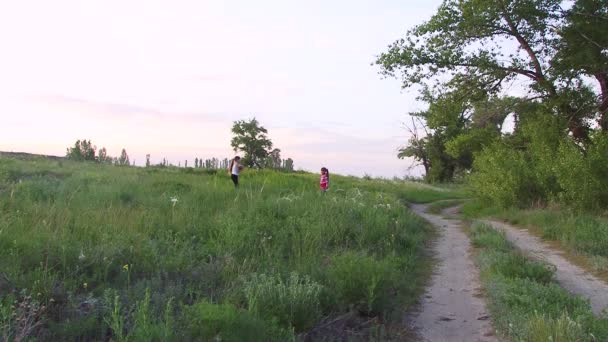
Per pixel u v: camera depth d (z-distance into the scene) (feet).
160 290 20.86
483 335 20.81
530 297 22.56
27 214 31.53
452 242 47.03
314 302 20.76
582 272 32.53
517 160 72.23
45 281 19.19
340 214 44.68
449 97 81.61
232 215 39.50
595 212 53.06
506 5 69.41
